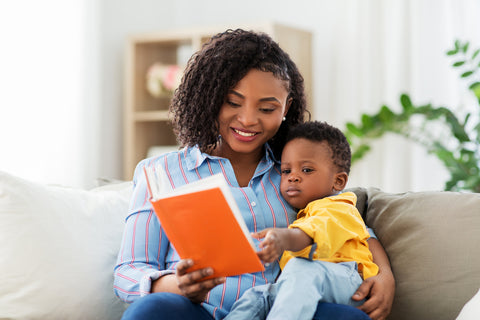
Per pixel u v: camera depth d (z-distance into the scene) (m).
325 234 1.22
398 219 1.49
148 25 3.89
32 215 1.40
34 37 2.87
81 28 3.16
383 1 3.49
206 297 1.26
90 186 3.21
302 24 3.77
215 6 4.03
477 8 3.27
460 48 2.95
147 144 3.63
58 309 1.36
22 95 2.80
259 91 1.33
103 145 3.52
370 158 3.44
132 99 3.50
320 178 1.39
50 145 2.94
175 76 3.44
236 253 1.05
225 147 1.45
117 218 1.57
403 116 2.95
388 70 3.48
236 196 1.36
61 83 3.02
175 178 1.39
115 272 1.31
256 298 1.22
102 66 3.52
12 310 1.33
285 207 1.41
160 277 1.22
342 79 3.60
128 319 1.05
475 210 1.42
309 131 1.43
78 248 1.43
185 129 1.47
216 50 1.38
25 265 1.36
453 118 2.89
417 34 3.40
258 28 3.29
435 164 3.34
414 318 1.38
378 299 1.28
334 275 1.23
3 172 1.42
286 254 1.33
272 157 1.48
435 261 1.39
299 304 1.15
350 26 3.58
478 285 1.33
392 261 1.44
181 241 1.06
